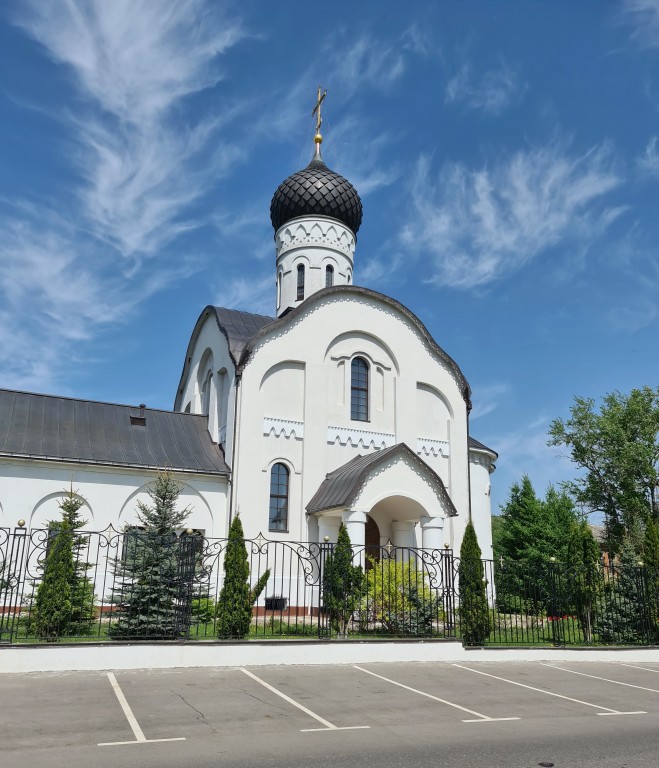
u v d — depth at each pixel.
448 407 29.77
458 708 11.52
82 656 13.48
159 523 18.45
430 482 24.42
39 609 15.33
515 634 19.75
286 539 25.23
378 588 18.23
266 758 8.23
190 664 14.21
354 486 23.16
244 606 16.16
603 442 44.62
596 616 20.50
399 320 29.47
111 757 8.13
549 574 19.58
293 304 33.16
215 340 29.55
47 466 23.05
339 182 34.12
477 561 17.86
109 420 26.31
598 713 11.67
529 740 9.52
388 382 28.86
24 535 15.28
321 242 33.53
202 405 31.12
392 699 12.00
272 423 26.00
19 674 12.81
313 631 17.92
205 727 9.65
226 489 25.31
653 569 20.56
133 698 11.25
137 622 15.45
